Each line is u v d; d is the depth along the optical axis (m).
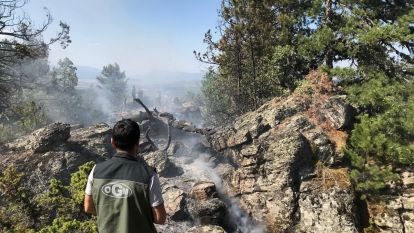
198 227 12.05
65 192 9.30
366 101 16.62
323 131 15.91
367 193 14.27
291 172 14.61
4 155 14.68
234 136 16.89
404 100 17.17
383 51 20.77
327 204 13.79
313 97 17.66
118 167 2.86
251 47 23.53
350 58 21.62
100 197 2.81
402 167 14.46
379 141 13.73
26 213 9.04
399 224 13.28
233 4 22.67
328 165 15.05
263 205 14.82
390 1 22.33
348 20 21.02
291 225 14.08
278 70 23.28
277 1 22.50
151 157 17.47
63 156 14.60
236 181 15.79
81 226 8.05
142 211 2.79
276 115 16.92
